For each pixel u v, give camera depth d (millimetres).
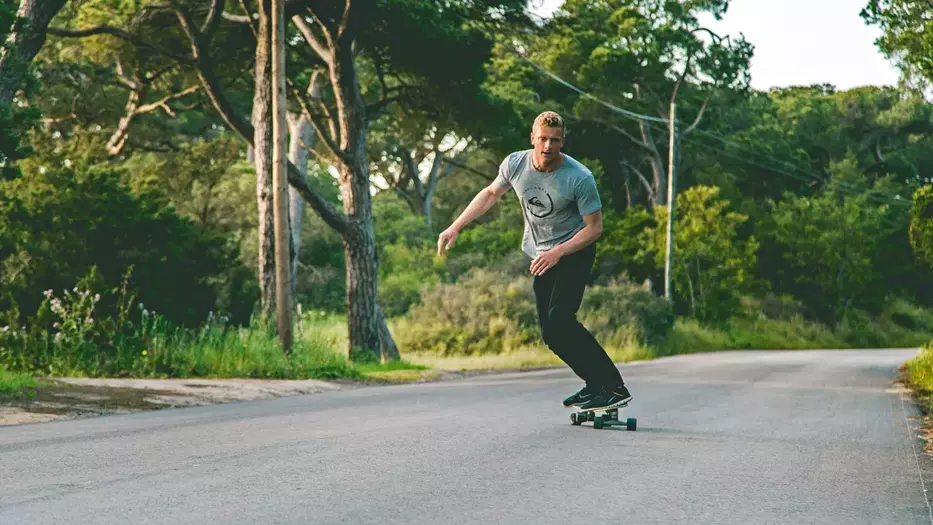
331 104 33844
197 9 24422
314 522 4395
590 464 6266
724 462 6492
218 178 34562
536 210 7570
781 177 61531
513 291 32188
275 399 12867
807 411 10672
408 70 24922
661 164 53312
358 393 14070
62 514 4527
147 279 18000
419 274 52031
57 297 17406
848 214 54344
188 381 15383
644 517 4633
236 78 27188
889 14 15969
